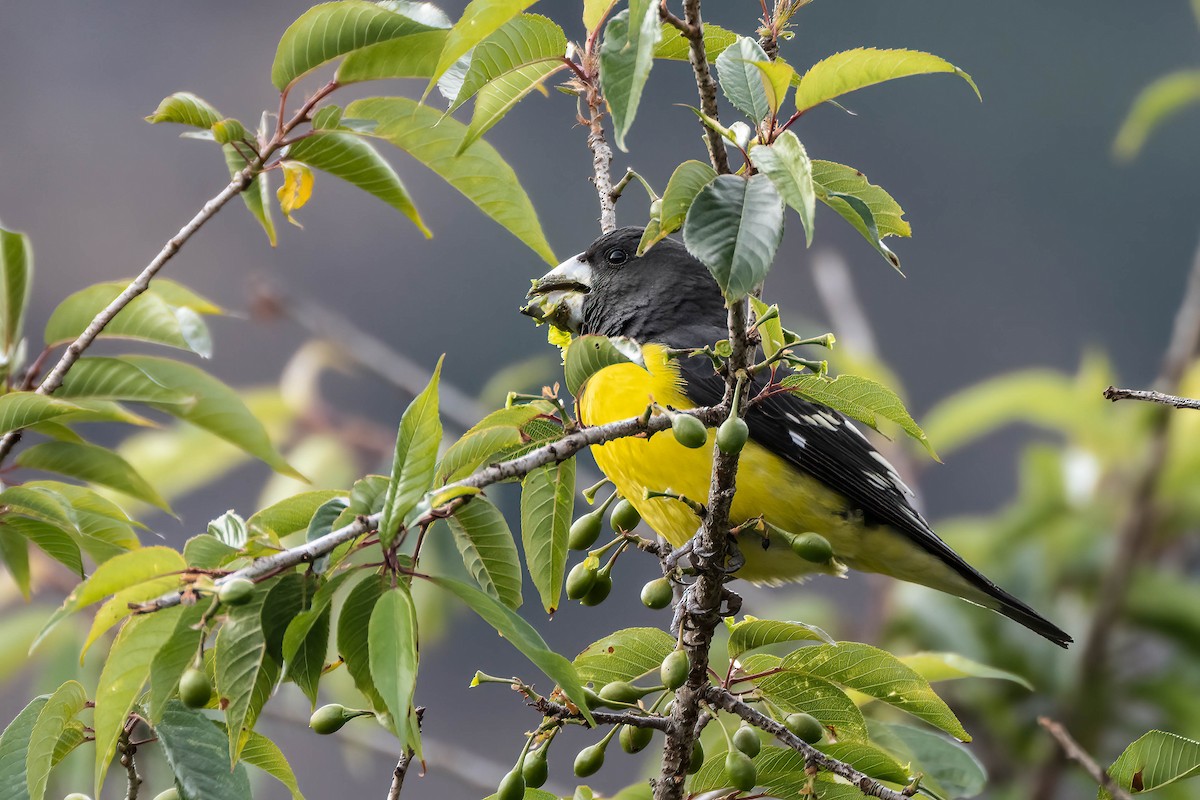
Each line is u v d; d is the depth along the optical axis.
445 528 8.32
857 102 31.95
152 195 30.00
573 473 5.58
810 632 5.71
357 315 28.42
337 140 6.00
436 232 28.69
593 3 5.20
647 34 4.31
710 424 5.34
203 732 4.98
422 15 5.67
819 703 5.91
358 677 4.70
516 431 5.09
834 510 8.43
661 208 4.67
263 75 31.34
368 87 24.75
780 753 5.64
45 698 5.11
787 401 8.51
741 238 4.47
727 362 5.20
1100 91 31.91
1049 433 26.61
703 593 5.73
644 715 5.62
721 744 7.29
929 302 30.80
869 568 8.80
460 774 9.21
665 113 29.14
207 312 6.71
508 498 14.82
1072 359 29.83
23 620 8.33
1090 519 9.26
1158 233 30.89
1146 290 30.70
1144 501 8.67
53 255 29.47
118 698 4.52
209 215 6.01
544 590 5.79
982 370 30.47
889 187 31.86
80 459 6.35
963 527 9.75
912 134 32.12
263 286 10.73
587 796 5.54
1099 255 30.91
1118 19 31.80
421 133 6.14
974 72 32.28
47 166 30.08
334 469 9.69
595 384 8.41
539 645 4.45
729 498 5.54
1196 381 8.87
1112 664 8.84
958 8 32.34
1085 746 8.56
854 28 32.16
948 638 8.71
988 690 8.84
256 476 23.36
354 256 28.78
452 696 24.64
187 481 9.23
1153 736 5.54
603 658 5.98
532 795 5.56
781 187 4.41
